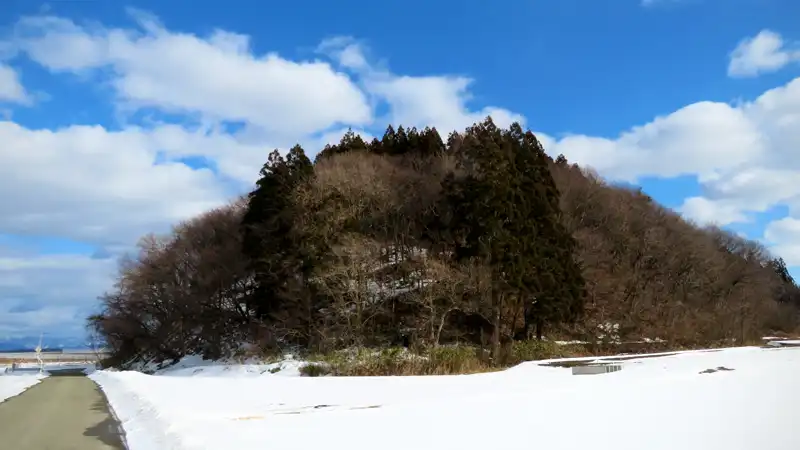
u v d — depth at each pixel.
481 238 39.81
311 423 13.20
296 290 41.25
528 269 40.47
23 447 10.95
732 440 11.51
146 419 14.11
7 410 17.31
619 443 11.19
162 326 52.59
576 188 60.59
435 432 12.05
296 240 42.38
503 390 21.11
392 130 68.81
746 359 35.38
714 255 66.69
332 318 40.44
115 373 38.12
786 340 70.19
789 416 14.38
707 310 60.94
